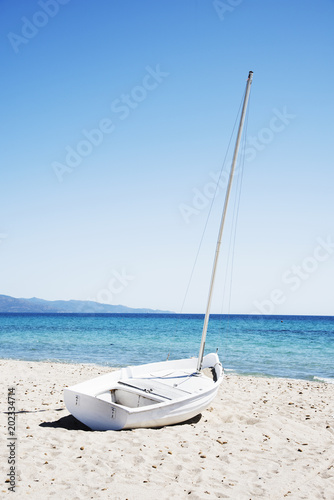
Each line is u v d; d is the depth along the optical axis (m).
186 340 39.00
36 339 37.94
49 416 9.23
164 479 5.87
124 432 7.89
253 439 8.14
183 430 8.39
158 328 58.59
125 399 9.36
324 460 6.99
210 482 5.87
